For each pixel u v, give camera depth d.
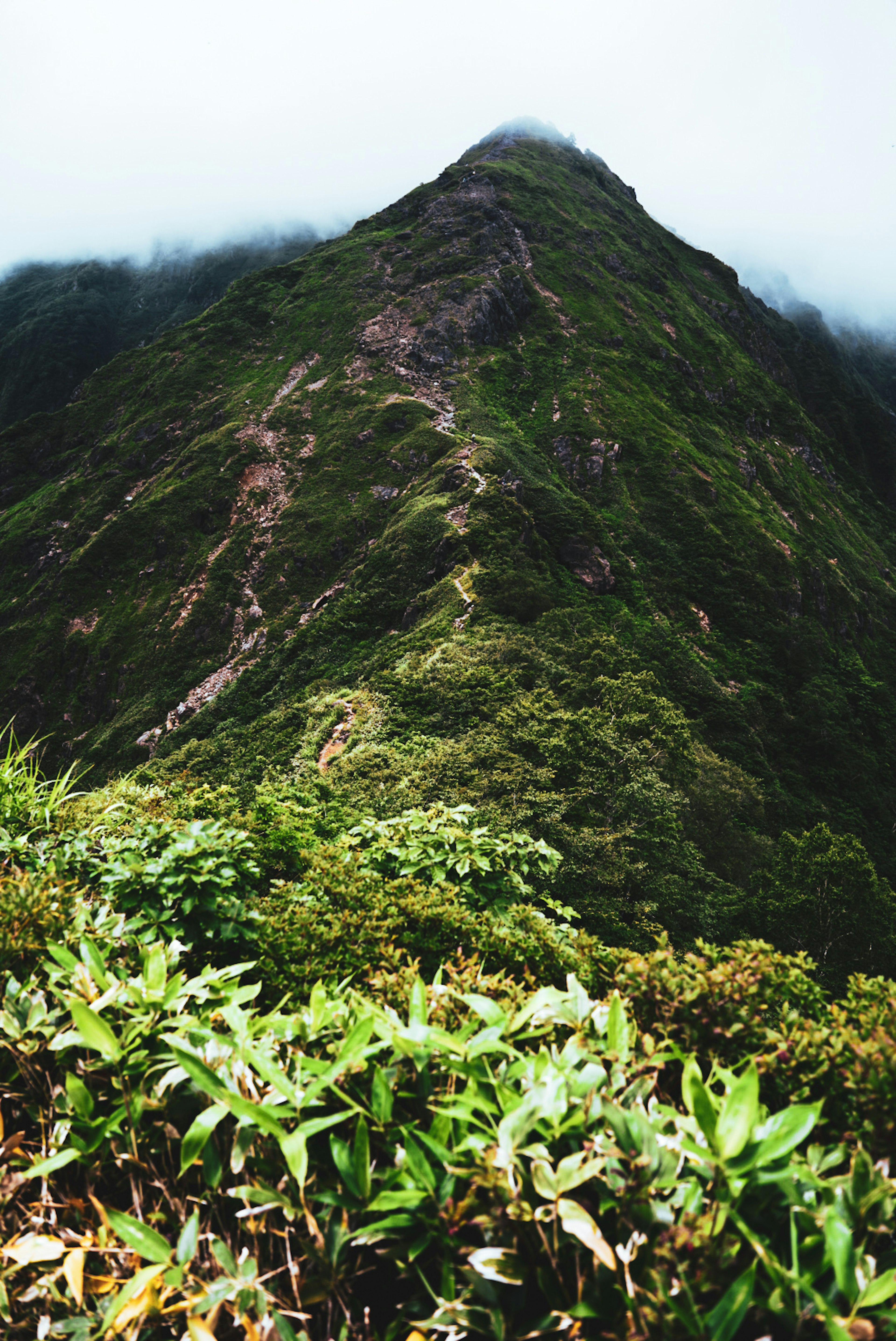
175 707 74.12
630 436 94.12
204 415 106.06
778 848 29.83
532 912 4.09
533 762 21.73
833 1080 2.05
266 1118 1.64
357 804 19.47
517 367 105.25
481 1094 1.80
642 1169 1.53
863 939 19.95
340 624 62.00
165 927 3.38
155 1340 1.59
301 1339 1.46
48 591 89.88
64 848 4.08
